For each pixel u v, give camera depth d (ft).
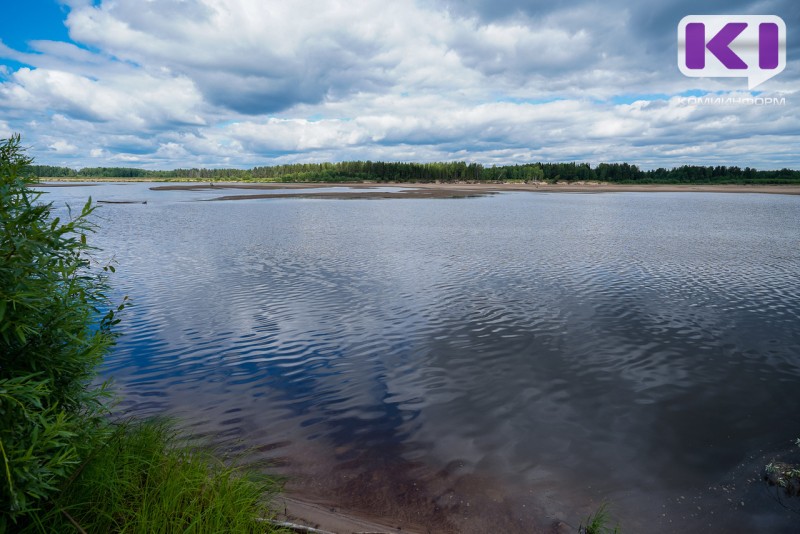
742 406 28.09
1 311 11.80
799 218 151.53
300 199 259.80
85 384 16.25
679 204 229.04
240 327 43.06
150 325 43.47
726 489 20.59
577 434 25.20
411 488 20.75
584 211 181.88
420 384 31.42
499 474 21.81
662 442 24.36
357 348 38.01
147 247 88.94
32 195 13.64
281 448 23.90
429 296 53.57
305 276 63.98
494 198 281.54
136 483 16.65
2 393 11.37
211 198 269.23
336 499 19.89
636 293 54.75
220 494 16.75
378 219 146.00
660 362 34.78
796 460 22.45
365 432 25.50
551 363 34.73
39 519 13.08
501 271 67.31
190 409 27.96
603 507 19.57
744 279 62.08
